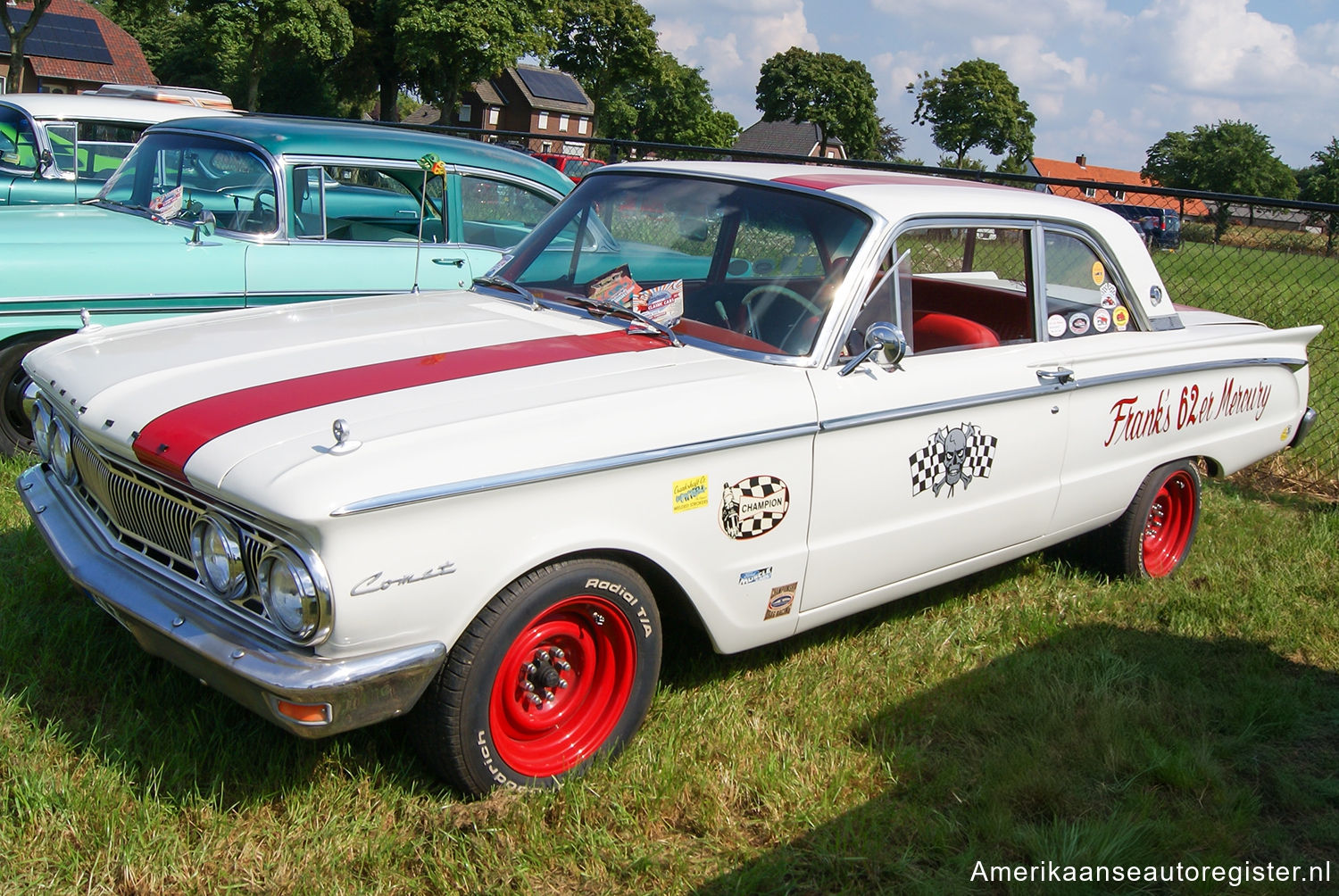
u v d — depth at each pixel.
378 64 51.53
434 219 6.31
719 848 2.93
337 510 2.46
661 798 3.05
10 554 4.19
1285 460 7.41
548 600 2.91
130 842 2.65
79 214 6.07
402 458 2.62
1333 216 9.25
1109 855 2.99
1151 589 4.98
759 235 3.79
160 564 2.96
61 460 3.40
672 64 84.81
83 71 49.62
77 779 2.88
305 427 2.76
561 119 76.44
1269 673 4.24
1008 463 4.11
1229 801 3.33
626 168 4.36
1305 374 5.65
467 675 2.80
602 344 3.52
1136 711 3.79
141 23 62.78
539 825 2.86
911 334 3.84
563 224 4.31
